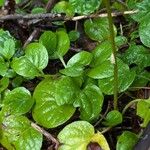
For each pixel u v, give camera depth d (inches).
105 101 8.3
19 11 10.1
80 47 9.5
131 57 8.5
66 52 8.8
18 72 8.1
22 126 7.6
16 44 9.1
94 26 9.4
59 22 9.6
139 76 8.3
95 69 7.9
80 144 7.1
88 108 7.5
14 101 7.8
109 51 8.2
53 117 7.5
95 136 7.1
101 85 7.8
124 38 8.9
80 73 7.8
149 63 8.4
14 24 9.7
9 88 8.6
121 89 7.7
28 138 7.4
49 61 9.2
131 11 9.3
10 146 7.5
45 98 7.8
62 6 9.7
